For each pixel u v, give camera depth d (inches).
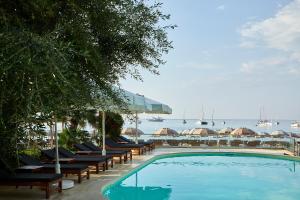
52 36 151.1
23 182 316.2
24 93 139.7
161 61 238.4
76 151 569.9
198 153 783.7
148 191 425.4
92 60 185.3
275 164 669.3
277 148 880.3
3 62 131.0
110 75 228.1
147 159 636.7
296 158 709.3
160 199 383.9
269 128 4328.3
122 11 210.4
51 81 140.6
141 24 222.4
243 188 446.9
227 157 762.8
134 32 222.2
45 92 146.2
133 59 234.4
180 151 795.4
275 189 441.7
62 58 142.6
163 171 573.0
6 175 322.7
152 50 234.7
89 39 187.5
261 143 894.4
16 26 153.2
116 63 232.7
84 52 163.8
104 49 221.8
